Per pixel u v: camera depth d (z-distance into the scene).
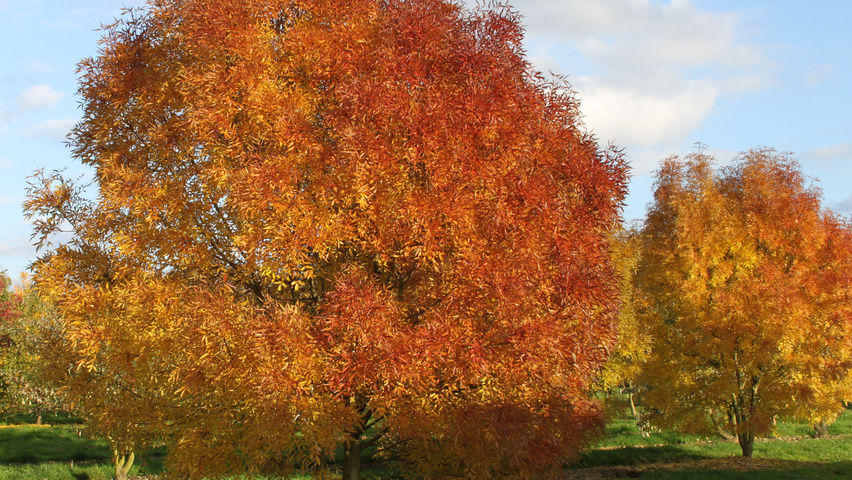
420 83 6.98
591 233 7.64
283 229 6.38
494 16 8.15
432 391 6.80
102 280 7.56
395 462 8.41
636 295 18.81
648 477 13.42
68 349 7.62
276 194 6.49
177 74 7.36
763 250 16.45
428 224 6.36
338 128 6.69
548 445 7.04
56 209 7.76
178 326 6.63
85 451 19.05
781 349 14.09
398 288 7.98
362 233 6.61
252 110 6.73
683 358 15.43
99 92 7.95
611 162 8.04
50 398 20.62
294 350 6.09
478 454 6.69
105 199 7.31
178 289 6.96
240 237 6.45
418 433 6.46
